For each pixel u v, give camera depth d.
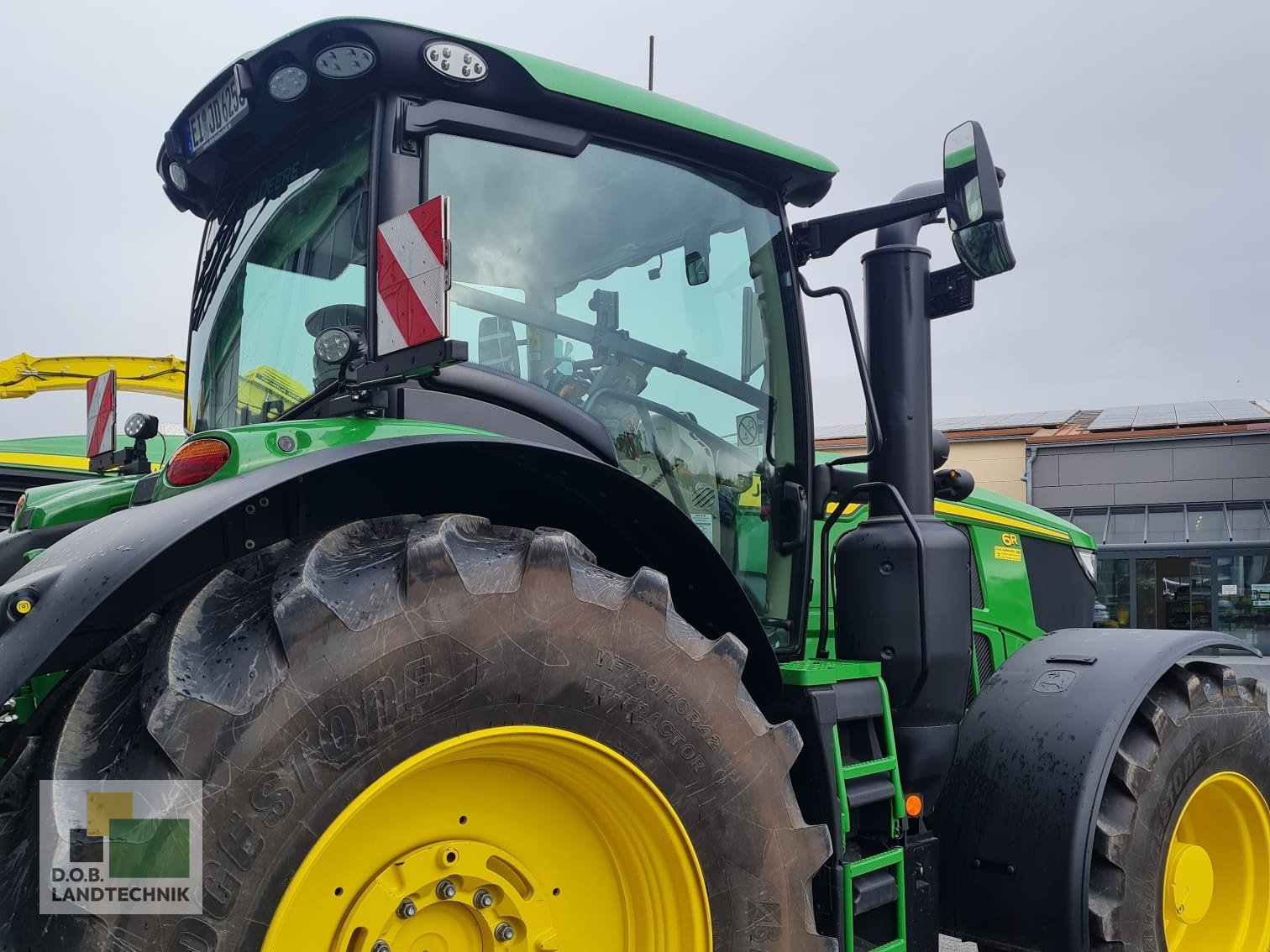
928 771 2.56
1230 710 2.96
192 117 2.45
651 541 2.12
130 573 1.43
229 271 2.58
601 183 2.34
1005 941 2.59
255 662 1.45
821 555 2.77
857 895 2.28
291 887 1.42
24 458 6.57
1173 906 2.75
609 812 1.84
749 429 2.62
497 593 1.65
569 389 2.27
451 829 1.71
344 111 2.17
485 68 2.09
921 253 2.75
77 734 1.44
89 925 1.29
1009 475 19.47
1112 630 3.07
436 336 1.63
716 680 1.90
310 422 1.81
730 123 2.50
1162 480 18.42
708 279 2.54
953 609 2.58
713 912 1.86
